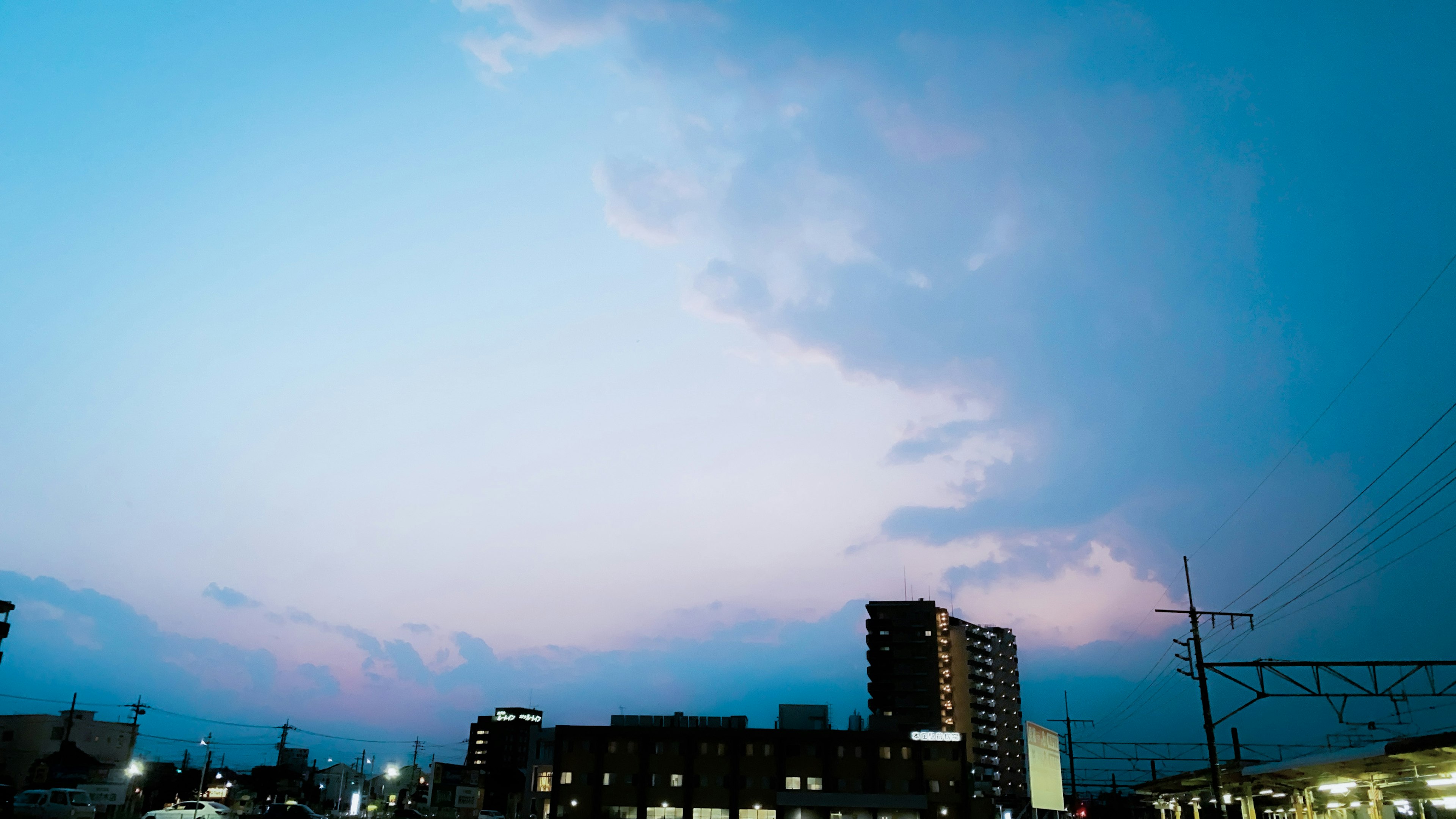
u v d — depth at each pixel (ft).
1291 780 141.49
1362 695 111.55
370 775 459.73
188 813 182.29
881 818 279.28
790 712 314.14
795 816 280.72
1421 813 154.40
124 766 299.58
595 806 286.87
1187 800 219.41
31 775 267.39
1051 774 236.02
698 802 285.84
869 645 495.00
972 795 284.61
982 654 513.86
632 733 293.64
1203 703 127.85
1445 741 89.30
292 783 426.10
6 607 236.22
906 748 289.12
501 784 526.57
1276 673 120.26
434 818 342.03
